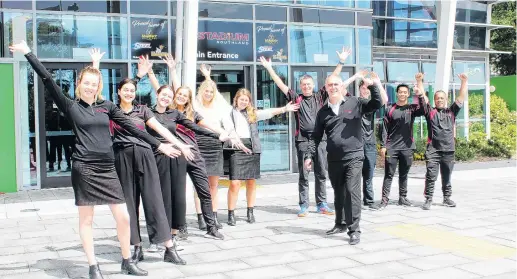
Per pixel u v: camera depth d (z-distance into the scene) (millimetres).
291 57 12375
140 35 11031
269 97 12195
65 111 4477
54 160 10477
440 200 8797
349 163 6027
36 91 10305
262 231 6656
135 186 5156
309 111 7500
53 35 10438
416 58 16500
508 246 5828
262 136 12148
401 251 5648
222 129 6191
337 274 4863
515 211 7797
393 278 4734
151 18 11102
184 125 5828
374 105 5863
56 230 6953
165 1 11203
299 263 5234
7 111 10164
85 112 4516
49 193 9914
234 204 7031
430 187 8062
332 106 6125
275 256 5496
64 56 10508
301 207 7578
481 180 11359
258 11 12008
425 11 16609
